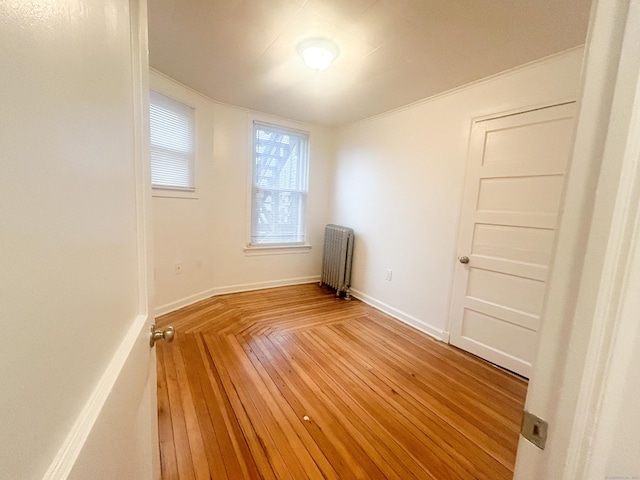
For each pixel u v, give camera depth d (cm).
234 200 346
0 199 21
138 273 76
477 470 130
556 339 39
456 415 164
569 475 39
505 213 213
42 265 28
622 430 40
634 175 33
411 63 206
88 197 39
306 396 175
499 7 146
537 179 196
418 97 269
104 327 46
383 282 327
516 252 208
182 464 125
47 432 28
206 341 237
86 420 36
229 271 354
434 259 269
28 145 25
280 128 364
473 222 234
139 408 69
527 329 204
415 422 158
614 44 34
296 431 147
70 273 34
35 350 26
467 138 237
